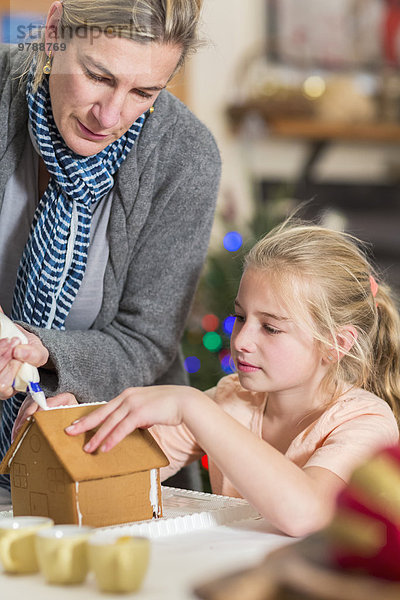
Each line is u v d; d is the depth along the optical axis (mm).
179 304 1383
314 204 5262
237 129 4840
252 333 1218
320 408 1240
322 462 1032
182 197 1352
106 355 1282
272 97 4879
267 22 5051
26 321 1327
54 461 918
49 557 721
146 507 971
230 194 3146
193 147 1354
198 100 4762
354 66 5438
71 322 1375
